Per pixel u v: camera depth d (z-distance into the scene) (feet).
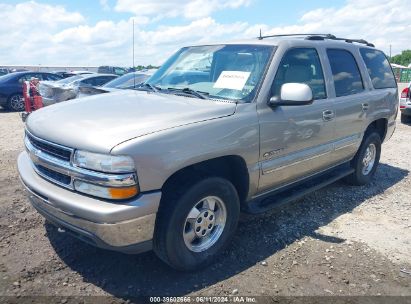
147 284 9.98
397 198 16.81
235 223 11.43
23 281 9.87
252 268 10.85
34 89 31.68
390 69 19.58
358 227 13.75
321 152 14.21
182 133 9.43
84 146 8.82
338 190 17.61
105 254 11.28
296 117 12.53
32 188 10.02
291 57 12.83
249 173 11.35
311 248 12.08
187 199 9.70
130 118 9.71
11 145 25.00
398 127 35.06
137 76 27.66
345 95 15.28
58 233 12.44
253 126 11.08
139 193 8.86
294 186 14.06
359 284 10.27
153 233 9.32
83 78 40.29
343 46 15.89
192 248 10.51
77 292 9.54
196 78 13.04
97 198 8.82
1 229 12.61
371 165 18.72
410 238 13.03
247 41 13.46
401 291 10.05
